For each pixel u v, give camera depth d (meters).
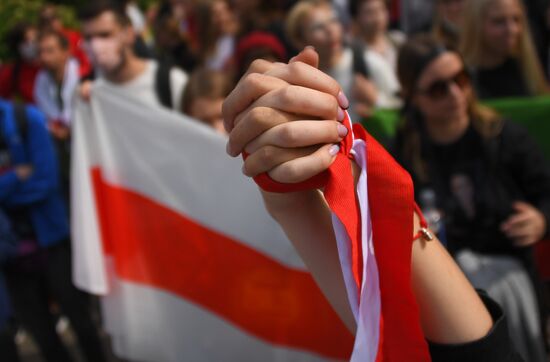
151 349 2.56
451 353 0.89
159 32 5.20
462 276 0.92
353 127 0.85
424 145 2.42
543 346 2.32
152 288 2.55
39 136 3.39
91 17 3.39
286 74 0.80
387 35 4.72
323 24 3.64
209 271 2.45
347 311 0.93
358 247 0.81
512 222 2.29
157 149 2.53
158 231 2.54
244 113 0.80
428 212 2.28
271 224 2.34
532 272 2.34
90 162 2.67
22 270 3.41
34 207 3.39
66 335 4.56
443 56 2.35
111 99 2.62
